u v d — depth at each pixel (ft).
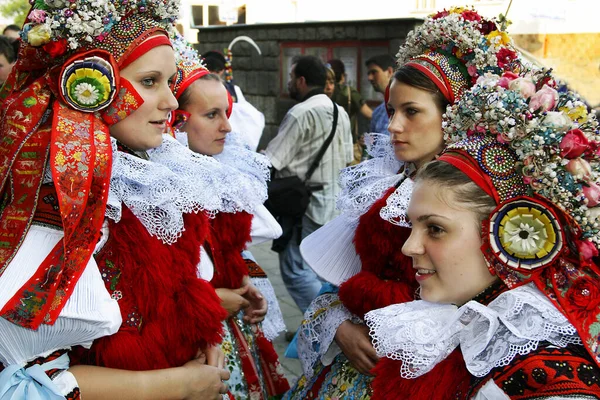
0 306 3.92
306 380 5.93
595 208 3.46
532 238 3.48
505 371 3.43
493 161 3.66
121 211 4.64
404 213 4.83
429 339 3.77
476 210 3.63
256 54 25.44
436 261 3.73
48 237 4.16
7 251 4.09
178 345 4.75
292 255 12.05
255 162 6.82
